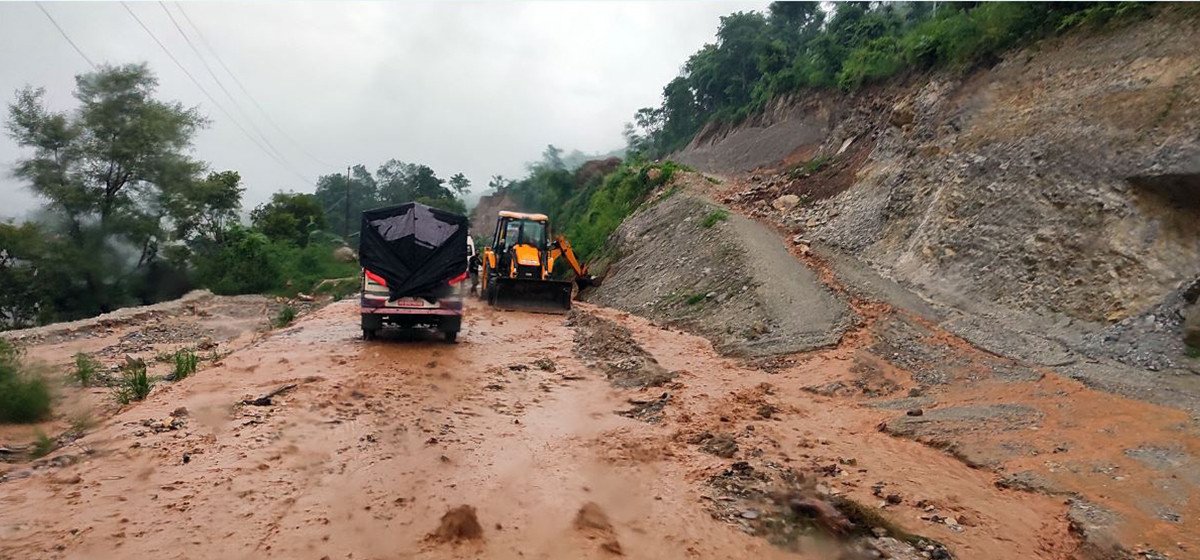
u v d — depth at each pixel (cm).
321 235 4975
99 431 802
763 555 541
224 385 1011
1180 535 583
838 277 1742
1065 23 1791
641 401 1012
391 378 1088
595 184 5081
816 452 795
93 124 3328
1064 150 1453
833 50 3722
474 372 1165
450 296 1429
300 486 625
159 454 696
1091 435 807
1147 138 1295
